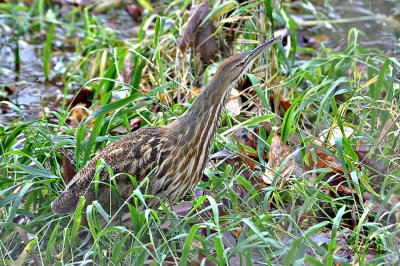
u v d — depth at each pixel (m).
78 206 8.98
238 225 9.73
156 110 13.16
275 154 10.62
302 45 16.06
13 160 10.85
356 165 10.46
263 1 12.74
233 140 11.01
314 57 15.42
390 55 13.62
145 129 9.88
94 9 18.17
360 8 14.09
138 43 14.11
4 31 17.08
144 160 9.61
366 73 12.99
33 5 17.55
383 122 10.95
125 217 9.67
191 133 9.66
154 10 17.80
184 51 12.88
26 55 16.31
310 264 9.00
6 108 14.11
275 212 9.70
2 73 15.52
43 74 15.58
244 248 8.48
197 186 10.18
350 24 14.27
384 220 9.89
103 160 9.27
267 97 12.45
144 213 8.97
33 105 14.28
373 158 10.75
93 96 14.43
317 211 10.29
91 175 9.64
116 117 10.95
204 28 12.89
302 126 12.23
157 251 8.74
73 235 9.09
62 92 14.80
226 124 11.98
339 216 8.94
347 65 12.86
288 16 14.83
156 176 9.62
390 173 9.97
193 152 9.73
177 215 9.74
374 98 11.05
